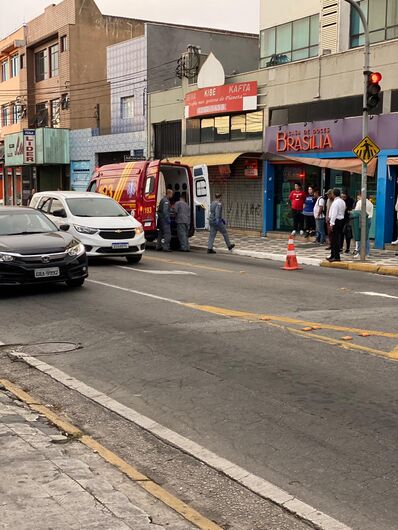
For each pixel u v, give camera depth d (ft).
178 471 14.67
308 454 15.30
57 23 139.23
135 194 66.08
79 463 14.17
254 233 85.40
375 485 13.64
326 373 21.53
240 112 86.12
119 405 19.08
